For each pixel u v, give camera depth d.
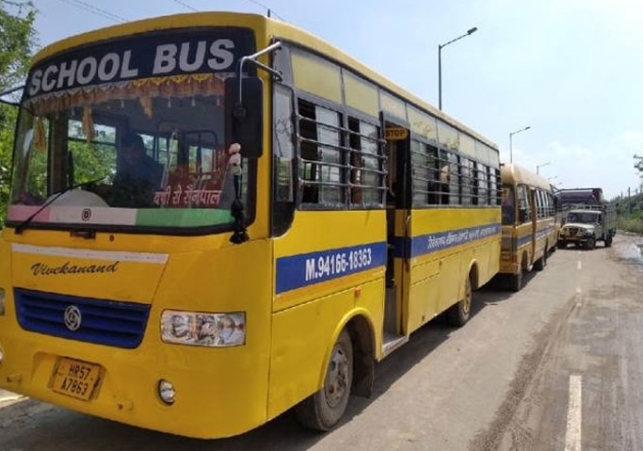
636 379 6.59
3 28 12.62
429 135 7.45
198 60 3.78
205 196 3.62
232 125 3.33
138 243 3.64
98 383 3.75
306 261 4.17
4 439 4.51
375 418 5.25
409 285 6.52
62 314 3.89
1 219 7.35
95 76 4.10
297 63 4.18
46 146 4.28
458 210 8.82
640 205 60.47
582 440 4.87
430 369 6.89
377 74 5.79
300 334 4.12
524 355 7.62
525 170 15.49
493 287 14.29
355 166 5.09
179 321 3.46
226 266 3.47
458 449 4.64
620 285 14.97
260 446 4.53
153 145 3.83
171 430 3.50
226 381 3.46
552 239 23.67
